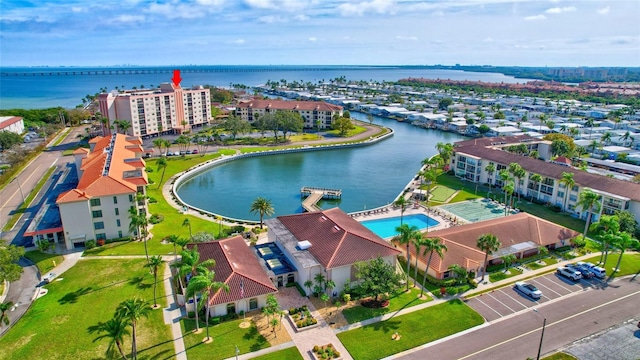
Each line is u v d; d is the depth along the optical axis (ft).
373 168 601.21
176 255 298.76
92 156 428.56
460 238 303.48
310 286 246.47
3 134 609.01
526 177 449.48
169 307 234.79
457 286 261.85
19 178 483.51
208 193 483.92
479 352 201.98
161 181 495.82
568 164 527.81
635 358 198.59
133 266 281.54
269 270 262.26
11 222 357.61
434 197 453.99
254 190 497.46
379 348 203.62
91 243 307.58
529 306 242.37
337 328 219.20
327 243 268.82
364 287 233.55
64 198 302.04
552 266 291.99
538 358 190.70
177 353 197.36
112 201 317.83
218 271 241.35
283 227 307.78
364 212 404.77
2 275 224.94
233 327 218.18
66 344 202.59
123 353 191.93
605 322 227.20
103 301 239.30
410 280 271.90
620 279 274.16
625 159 612.29
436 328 220.23
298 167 603.67
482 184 501.15
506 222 326.65
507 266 288.30
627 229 329.72
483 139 610.24
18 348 199.82
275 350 201.05
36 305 235.81
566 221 383.65
